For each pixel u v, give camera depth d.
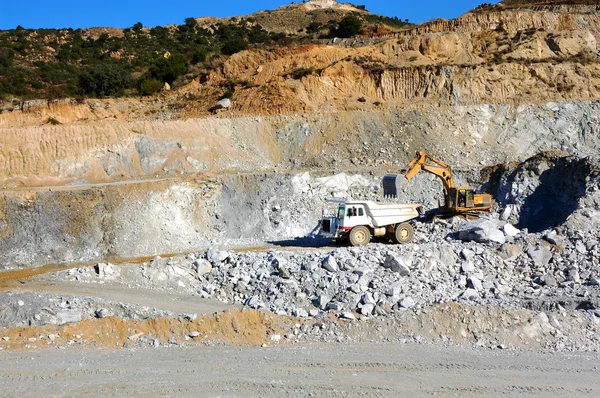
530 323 21.81
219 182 36.66
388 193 32.31
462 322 21.98
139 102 53.25
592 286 25.02
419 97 48.25
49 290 25.61
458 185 37.69
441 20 58.06
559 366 19.34
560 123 43.62
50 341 21.64
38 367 19.53
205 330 21.94
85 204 33.12
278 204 36.00
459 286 25.52
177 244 33.47
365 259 26.03
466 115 44.38
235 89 51.66
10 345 21.39
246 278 25.73
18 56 77.69
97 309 23.45
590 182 31.30
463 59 50.91
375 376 18.53
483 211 34.00
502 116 44.31
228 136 43.59
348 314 22.48
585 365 19.47
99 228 32.81
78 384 18.31
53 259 31.59
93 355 20.58
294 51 55.41
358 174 38.16
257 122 44.66
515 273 26.72
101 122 46.53
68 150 39.69
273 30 96.19
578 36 51.97
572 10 59.03
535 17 56.09
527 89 47.31
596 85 47.28
